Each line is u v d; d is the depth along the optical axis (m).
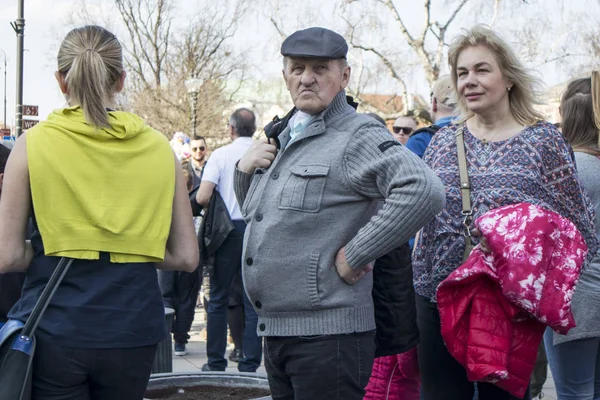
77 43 2.76
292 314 2.83
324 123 2.89
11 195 2.63
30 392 2.58
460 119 3.46
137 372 2.75
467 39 3.32
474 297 3.10
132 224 2.72
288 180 2.87
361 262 2.73
